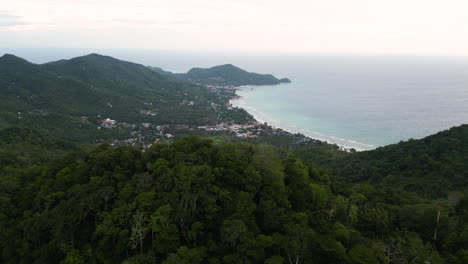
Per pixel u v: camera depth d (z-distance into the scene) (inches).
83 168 1733.5
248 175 1530.5
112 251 1322.6
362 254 1200.8
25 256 1417.3
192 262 1173.7
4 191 1694.1
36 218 1446.9
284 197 1545.3
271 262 1149.1
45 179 1797.5
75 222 1417.3
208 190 1449.3
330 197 1771.7
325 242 1264.8
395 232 1526.8
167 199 1397.6
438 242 1440.7
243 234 1207.6
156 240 1286.9
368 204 1811.0
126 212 1364.4
